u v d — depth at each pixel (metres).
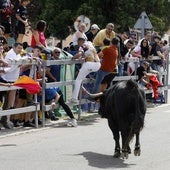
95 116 34.62
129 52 38.69
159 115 35.78
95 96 23.12
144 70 38.47
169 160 21.77
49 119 32.25
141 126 20.83
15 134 27.69
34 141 25.97
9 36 36.03
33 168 20.25
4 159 21.84
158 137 27.09
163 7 73.50
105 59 32.94
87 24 38.47
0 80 27.89
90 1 69.62
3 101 28.55
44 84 29.86
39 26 32.03
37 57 29.66
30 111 29.06
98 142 25.80
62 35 72.31
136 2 70.75
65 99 33.62
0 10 35.31
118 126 21.73
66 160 21.73
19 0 35.56
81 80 32.25
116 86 21.72
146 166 20.67
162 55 41.25
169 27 84.06
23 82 27.55
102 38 34.72
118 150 22.33
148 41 39.19
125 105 20.78
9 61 27.44
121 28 69.31
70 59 31.55
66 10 71.12
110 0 69.56
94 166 20.67
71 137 27.14
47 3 72.94
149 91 39.41
